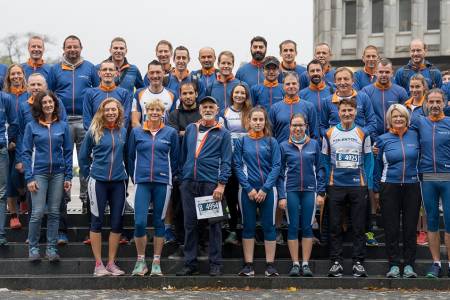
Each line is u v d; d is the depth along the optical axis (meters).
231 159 11.40
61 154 11.52
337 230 11.43
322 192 11.52
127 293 10.55
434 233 11.36
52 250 11.55
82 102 13.11
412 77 12.38
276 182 11.46
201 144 11.28
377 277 11.23
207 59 13.38
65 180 11.59
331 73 13.81
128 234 12.20
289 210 11.45
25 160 11.41
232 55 12.87
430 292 10.75
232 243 11.98
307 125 12.27
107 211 13.24
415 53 13.38
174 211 11.95
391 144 11.44
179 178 11.45
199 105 11.91
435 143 11.33
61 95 13.12
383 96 12.77
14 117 12.27
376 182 12.18
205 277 11.05
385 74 12.66
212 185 11.23
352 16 55.44
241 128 12.07
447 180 11.29
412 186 11.35
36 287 10.92
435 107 11.35
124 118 12.09
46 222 12.51
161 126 11.36
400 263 11.57
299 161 11.46
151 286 10.98
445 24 52.44
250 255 11.35
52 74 13.19
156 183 11.20
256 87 12.88
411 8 53.59
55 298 10.08
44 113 11.50
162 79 12.54
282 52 13.62
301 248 11.82
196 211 11.16
